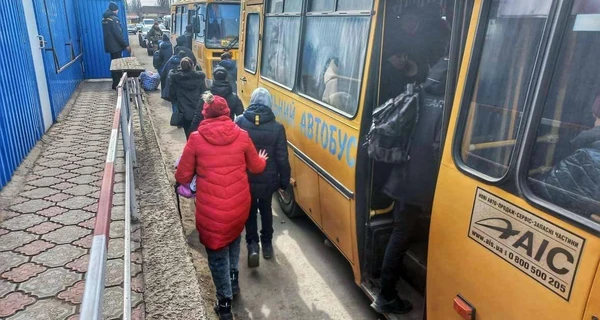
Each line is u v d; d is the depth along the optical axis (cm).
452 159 227
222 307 326
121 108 444
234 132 313
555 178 176
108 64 1286
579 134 171
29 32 638
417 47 322
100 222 171
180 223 438
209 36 1154
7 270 341
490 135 206
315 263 425
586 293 159
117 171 552
